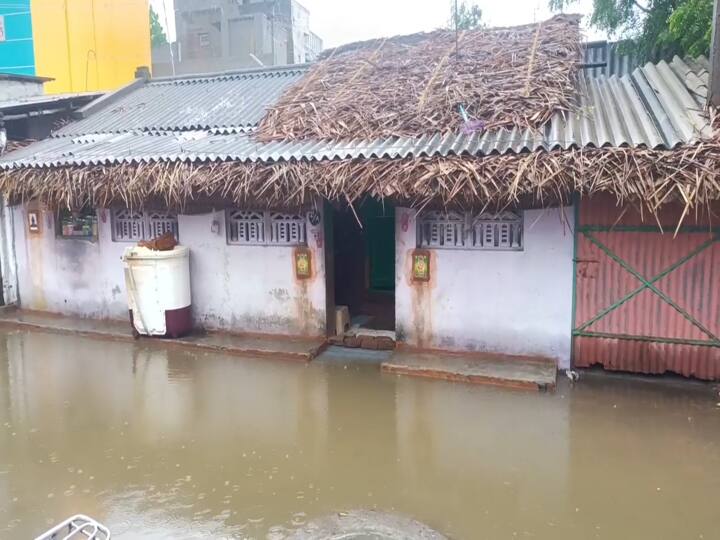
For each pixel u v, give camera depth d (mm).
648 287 5781
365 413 5312
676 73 7160
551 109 6328
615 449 4562
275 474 4262
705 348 5691
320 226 6996
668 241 5656
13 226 8766
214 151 6844
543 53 7582
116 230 8078
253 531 3584
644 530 3553
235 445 4727
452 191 5398
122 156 7031
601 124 5949
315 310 7172
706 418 5086
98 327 7992
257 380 6188
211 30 23156
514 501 3879
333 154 6098
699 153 4891
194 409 5449
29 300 8859
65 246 8398
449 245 6457
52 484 4148
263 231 7297
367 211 9547
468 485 4082
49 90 17312
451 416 5215
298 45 25922
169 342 7371
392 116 6938
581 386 5828
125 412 5395
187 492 4031
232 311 7555
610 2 7824
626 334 5926
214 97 9922
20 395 5828
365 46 9703
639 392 5664
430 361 6379
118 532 3582
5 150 8594
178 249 7387
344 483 4129
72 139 8719
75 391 5930
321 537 3498
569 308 6082
